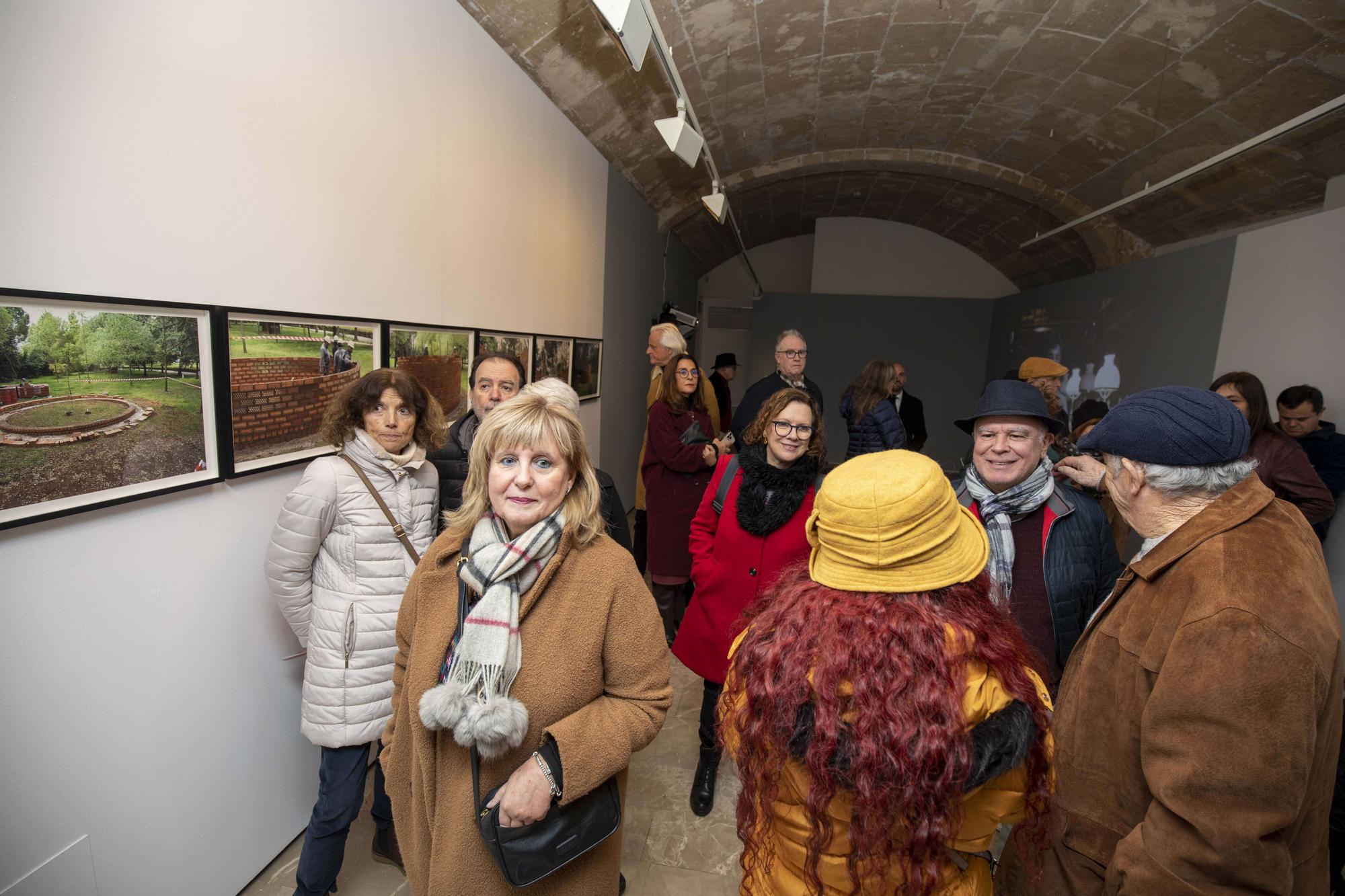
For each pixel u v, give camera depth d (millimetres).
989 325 9383
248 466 1588
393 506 1653
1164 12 3652
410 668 1137
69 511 1163
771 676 788
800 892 824
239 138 1494
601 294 4824
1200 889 814
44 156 1081
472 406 2156
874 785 692
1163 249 6297
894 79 5074
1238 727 799
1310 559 890
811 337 9672
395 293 2168
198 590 1491
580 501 1165
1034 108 5199
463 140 2605
